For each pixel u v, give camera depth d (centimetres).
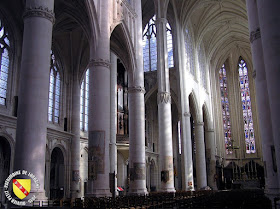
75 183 2623
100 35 1797
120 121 3353
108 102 1733
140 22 2430
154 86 3578
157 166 4159
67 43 2775
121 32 2222
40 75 1256
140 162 2153
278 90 944
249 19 1661
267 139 1448
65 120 2695
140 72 2323
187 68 3794
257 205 1176
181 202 1405
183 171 3225
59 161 2666
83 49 2809
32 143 1187
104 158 1634
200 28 4241
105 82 1736
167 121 2883
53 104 2578
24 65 1260
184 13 3653
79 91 2830
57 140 2508
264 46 991
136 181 2111
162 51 3072
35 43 1270
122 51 2388
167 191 2686
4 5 2081
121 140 3175
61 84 2723
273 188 1356
